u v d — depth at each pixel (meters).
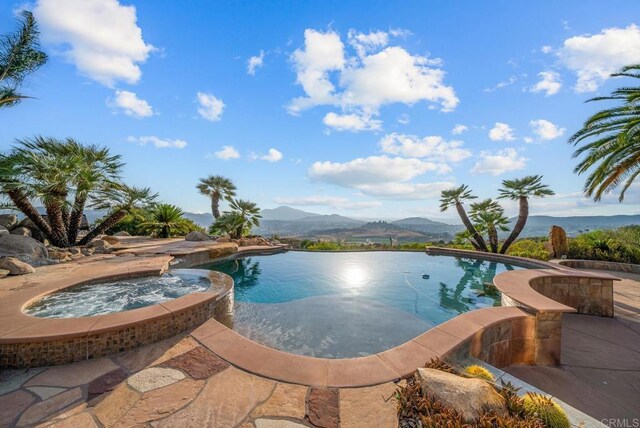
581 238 11.55
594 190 9.88
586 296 5.73
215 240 14.26
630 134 6.71
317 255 14.17
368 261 12.80
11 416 2.00
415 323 5.49
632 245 10.04
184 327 3.56
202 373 2.60
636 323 5.17
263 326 5.19
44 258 7.39
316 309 6.27
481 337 3.44
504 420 1.67
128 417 2.01
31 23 8.80
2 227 9.52
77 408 2.10
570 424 1.87
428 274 10.21
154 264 6.89
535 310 3.92
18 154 8.60
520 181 13.61
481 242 14.46
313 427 1.95
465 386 1.95
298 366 2.71
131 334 3.07
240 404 2.18
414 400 1.98
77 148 10.44
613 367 3.72
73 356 2.81
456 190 15.55
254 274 9.73
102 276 5.61
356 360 2.81
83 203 10.30
